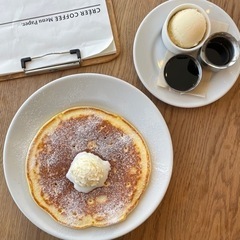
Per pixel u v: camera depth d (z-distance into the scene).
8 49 0.41
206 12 0.42
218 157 0.43
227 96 0.43
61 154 0.41
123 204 0.41
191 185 0.42
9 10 0.42
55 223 0.40
